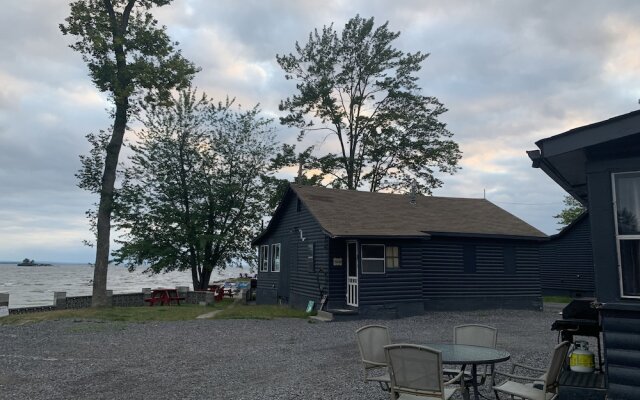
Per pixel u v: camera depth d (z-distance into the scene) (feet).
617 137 17.29
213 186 90.63
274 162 104.42
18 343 37.27
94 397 22.12
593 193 18.37
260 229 95.40
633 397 16.39
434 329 44.91
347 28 113.80
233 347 35.58
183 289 84.89
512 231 65.26
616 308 17.02
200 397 21.97
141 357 31.78
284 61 115.85
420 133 111.96
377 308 53.98
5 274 525.34
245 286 96.89
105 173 63.67
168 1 65.57
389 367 15.79
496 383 23.41
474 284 63.26
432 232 58.95
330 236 52.47
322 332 43.21
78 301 76.48
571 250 84.48
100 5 63.26
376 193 72.13
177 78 64.90
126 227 83.56
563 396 18.03
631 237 17.42
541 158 19.62
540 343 36.65
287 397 21.66
